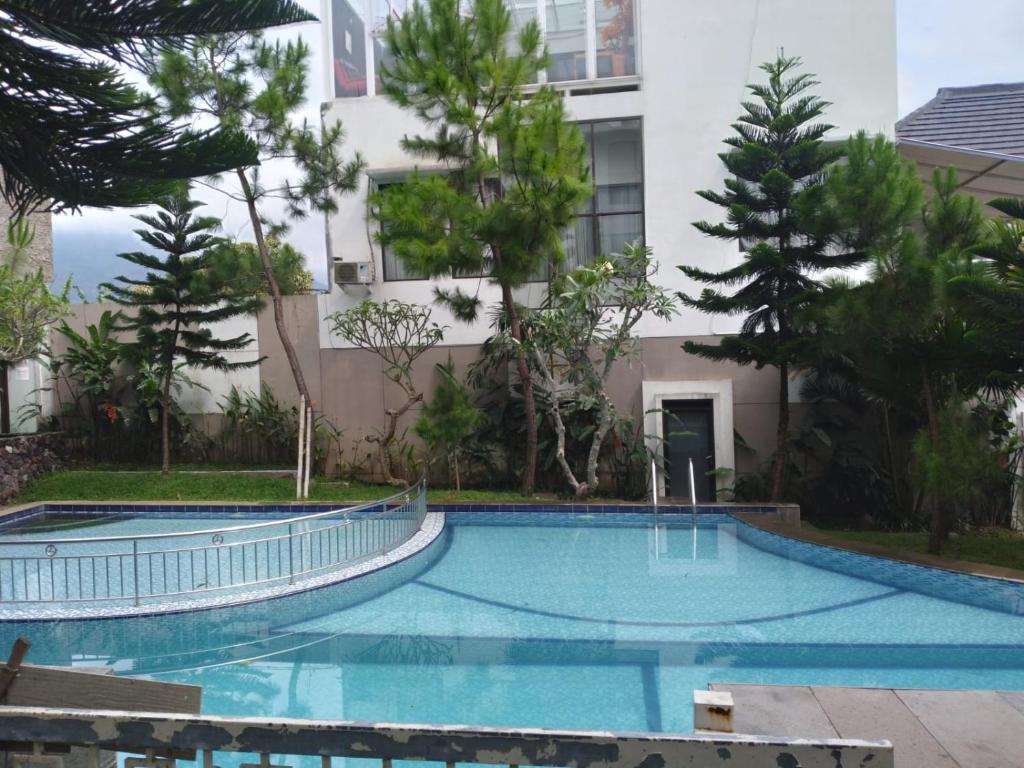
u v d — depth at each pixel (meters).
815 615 5.98
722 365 11.14
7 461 10.85
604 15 11.59
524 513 10.05
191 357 11.71
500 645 5.40
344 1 12.13
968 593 6.55
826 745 1.46
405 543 8.21
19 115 2.36
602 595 6.65
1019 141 9.97
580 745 1.50
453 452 10.80
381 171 11.97
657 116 11.30
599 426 10.36
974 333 6.54
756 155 9.20
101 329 12.55
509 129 9.03
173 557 8.40
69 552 8.49
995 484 8.47
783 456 9.77
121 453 12.64
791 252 9.09
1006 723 3.73
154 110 2.82
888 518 9.76
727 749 1.47
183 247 11.53
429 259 9.13
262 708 4.45
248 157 2.60
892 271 6.91
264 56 10.30
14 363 11.50
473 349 11.82
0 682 2.21
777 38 11.00
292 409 12.21
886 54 10.74
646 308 9.96
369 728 1.55
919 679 4.62
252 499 10.64
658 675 4.79
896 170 7.28
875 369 7.45
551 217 9.21
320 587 6.55
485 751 1.52
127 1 2.20
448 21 9.53
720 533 9.29
